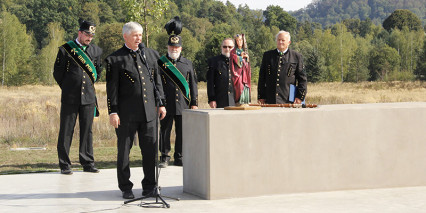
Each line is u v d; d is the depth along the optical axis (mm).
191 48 96875
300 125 5934
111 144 13750
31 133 14812
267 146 5832
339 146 6074
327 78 97188
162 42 90438
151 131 6070
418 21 165000
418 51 104500
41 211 5367
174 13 173375
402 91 50406
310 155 5977
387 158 6227
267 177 5852
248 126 5766
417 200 5629
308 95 42906
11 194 6348
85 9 147625
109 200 5898
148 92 6027
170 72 8672
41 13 136750
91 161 8133
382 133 6199
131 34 5973
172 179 7348
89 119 8117
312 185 6004
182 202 5668
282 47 7676
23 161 9945
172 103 8625
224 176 5730
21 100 30172
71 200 5926
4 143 13766
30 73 76812
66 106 8000
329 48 103938
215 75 8758
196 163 5945
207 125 5660
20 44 78875
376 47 106438
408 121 6266
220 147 5695
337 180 6090
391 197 5777
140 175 7719
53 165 9422
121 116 5984
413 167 6301
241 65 6301
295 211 5152
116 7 162000
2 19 77250
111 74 5957
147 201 5762
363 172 6160
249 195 5809
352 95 42875
